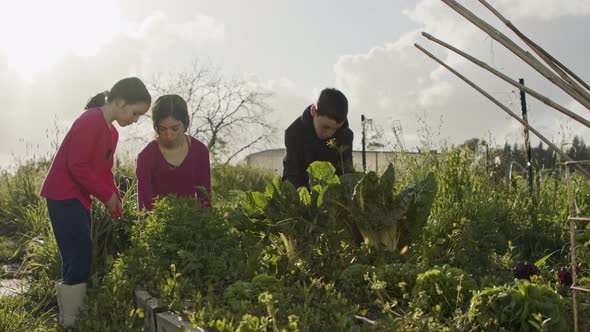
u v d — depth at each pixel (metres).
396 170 7.11
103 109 4.23
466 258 4.50
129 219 6.01
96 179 4.13
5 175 9.94
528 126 2.09
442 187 6.22
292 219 4.23
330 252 4.25
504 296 2.93
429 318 2.95
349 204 4.32
